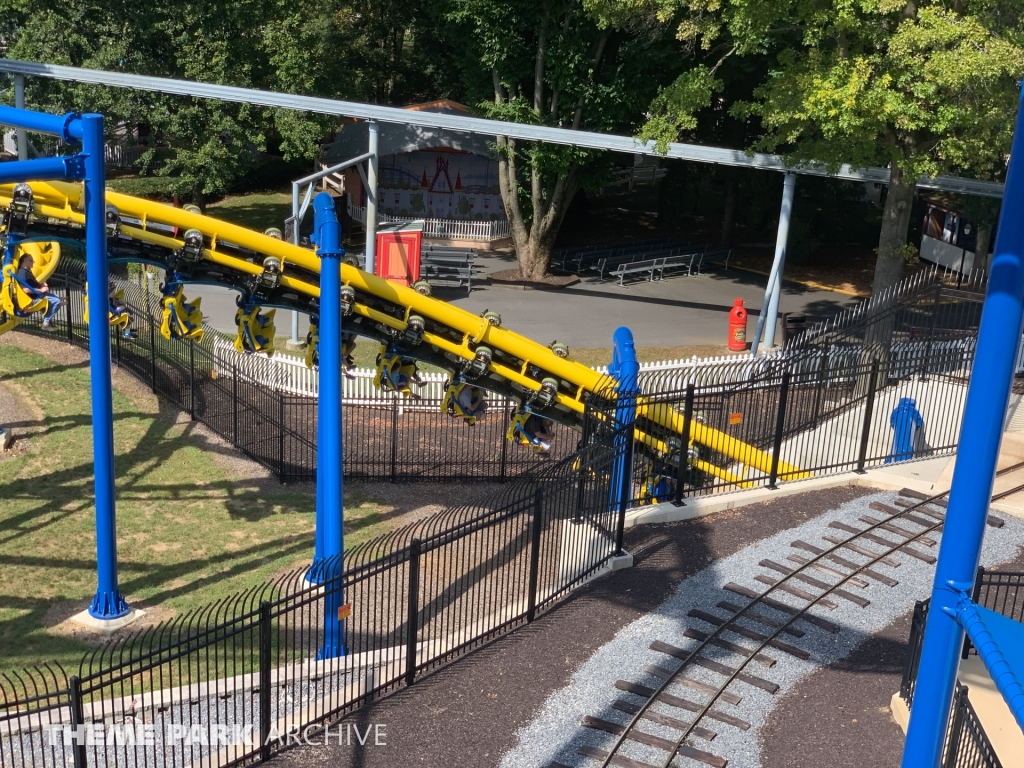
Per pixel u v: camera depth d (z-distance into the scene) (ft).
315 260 63.98
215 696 46.57
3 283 62.75
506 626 51.01
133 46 136.36
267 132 175.42
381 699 44.93
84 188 52.39
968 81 75.31
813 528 62.23
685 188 164.25
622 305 125.80
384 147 146.41
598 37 128.47
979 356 27.89
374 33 179.73
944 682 29.48
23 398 87.81
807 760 41.27
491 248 153.07
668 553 58.75
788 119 83.82
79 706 37.24
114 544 55.26
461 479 77.82
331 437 55.47
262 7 141.49
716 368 88.89
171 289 64.49
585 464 54.75
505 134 107.45
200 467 76.89
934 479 70.03
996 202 124.36
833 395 84.43
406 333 66.64
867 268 149.28
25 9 139.03
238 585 60.03
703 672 47.01
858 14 81.35
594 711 44.01
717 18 100.48
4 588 58.70
